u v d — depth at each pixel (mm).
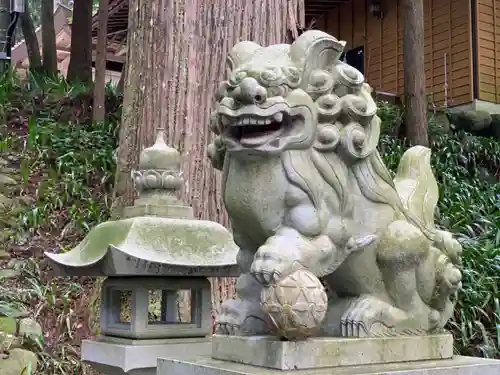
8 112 6242
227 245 1769
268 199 1259
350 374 1136
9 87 6492
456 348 3188
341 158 1324
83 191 4852
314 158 1282
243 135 1256
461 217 4574
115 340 1738
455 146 6652
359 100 1317
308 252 1216
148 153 1848
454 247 1517
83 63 7586
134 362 1625
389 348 1296
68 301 3582
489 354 3094
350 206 1319
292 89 1263
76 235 4379
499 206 5059
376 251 1352
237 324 1337
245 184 1272
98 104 6234
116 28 9984
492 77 8172
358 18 9820
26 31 8117
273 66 1262
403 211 1441
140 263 1604
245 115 1215
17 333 3113
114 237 1707
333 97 1300
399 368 1236
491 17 8281
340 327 1333
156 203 1802
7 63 7027
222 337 1318
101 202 4762
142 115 3064
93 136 5688
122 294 2670
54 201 4684
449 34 8453
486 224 4508
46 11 8008
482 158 6836
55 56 8133
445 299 1455
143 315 1685
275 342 1167
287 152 1265
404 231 1355
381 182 1387
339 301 1394
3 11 7000
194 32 3018
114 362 1667
